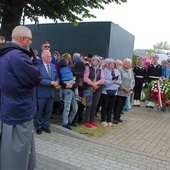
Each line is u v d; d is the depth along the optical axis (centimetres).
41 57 542
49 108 549
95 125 635
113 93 641
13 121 268
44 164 401
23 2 805
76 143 509
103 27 1091
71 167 400
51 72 543
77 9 858
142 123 738
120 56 1275
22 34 273
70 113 607
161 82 913
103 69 646
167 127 717
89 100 603
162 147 540
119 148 504
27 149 280
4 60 262
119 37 1220
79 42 1155
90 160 434
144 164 442
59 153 450
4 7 793
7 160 270
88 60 719
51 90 537
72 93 584
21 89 266
